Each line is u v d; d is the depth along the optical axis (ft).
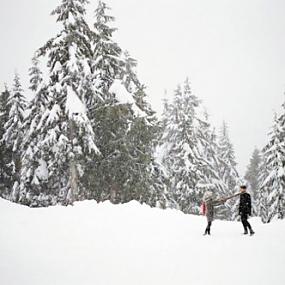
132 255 35.68
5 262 31.48
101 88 83.87
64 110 75.92
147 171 87.71
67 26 74.02
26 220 48.62
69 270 30.81
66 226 46.85
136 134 81.92
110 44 85.15
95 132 84.12
